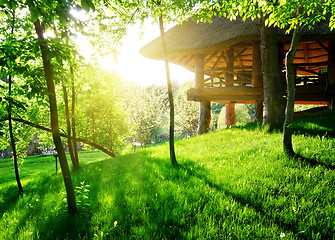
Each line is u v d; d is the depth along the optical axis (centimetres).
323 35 870
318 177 383
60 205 375
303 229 258
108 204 364
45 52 287
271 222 277
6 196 594
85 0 209
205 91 1195
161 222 297
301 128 736
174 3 516
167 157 659
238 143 701
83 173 664
